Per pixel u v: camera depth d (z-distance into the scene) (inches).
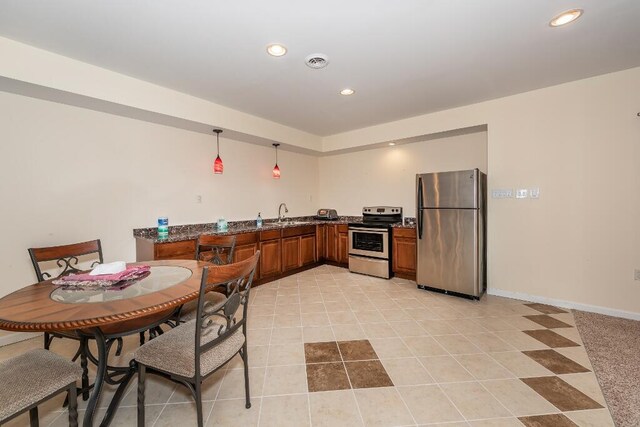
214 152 153.7
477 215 126.5
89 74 95.0
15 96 92.9
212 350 57.1
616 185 106.6
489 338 92.5
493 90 120.4
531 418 58.9
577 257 114.7
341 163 213.8
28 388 45.0
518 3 67.3
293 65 96.7
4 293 92.2
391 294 137.3
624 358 79.5
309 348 88.1
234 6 66.9
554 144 117.6
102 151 112.7
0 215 91.2
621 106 104.6
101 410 63.6
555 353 82.9
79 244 84.2
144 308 49.1
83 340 62.0
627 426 56.2
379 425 57.9
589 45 86.5
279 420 59.7
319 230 195.6
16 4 65.2
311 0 65.0
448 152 162.4
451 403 63.8
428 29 77.3
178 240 116.3
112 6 66.5
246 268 59.9
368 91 119.9
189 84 111.7
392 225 165.5
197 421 54.9
